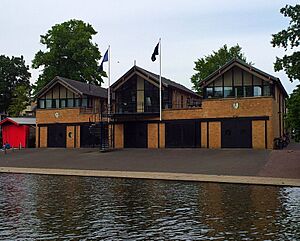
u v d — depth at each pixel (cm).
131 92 4569
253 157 3316
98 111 4922
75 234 1296
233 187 2258
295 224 1397
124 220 1474
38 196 1989
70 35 6278
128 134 4441
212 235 1275
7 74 7819
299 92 2681
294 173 2636
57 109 4884
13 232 1322
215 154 3594
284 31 3056
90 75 6366
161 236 1270
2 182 2520
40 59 6206
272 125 3903
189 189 2189
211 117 4100
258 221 1443
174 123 4256
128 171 2920
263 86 3997
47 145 4922
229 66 4066
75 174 2831
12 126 5259
